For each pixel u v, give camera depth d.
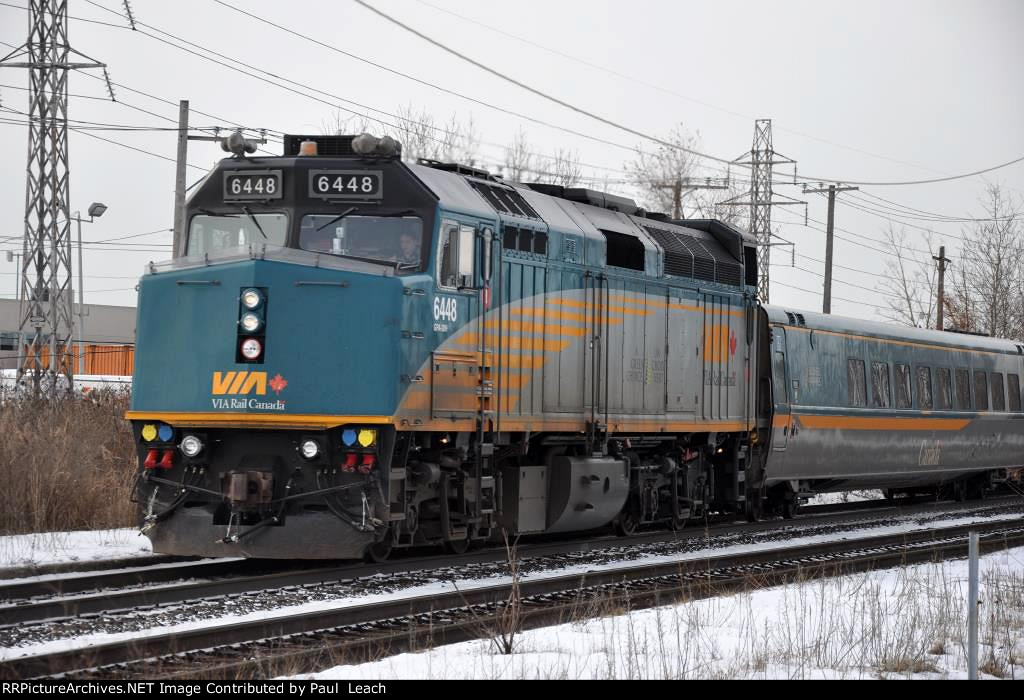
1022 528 38.22
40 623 18.08
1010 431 54.75
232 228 25.00
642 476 33.56
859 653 17.56
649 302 32.78
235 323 22.78
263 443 23.16
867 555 30.28
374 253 24.44
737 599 21.89
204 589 21.12
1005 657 17.94
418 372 23.80
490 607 20.81
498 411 26.59
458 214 25.20
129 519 31.28
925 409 48.22
